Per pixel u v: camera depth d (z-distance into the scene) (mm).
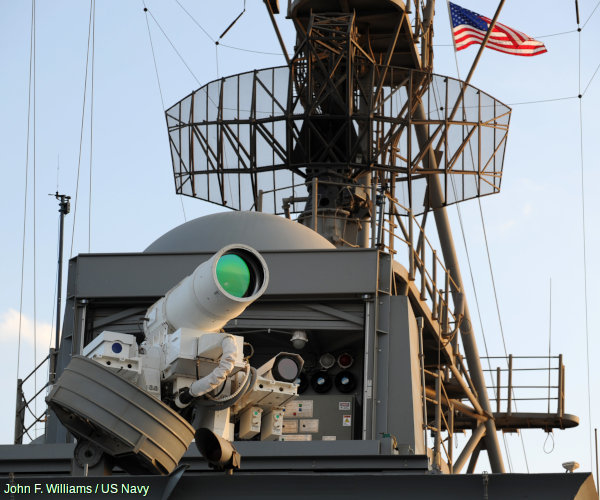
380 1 41219
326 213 39375
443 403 41062
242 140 39812
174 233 35000
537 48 48969
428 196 40500
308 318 32531
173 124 41219
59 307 37969
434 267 37562
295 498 18578
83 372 18422
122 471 22266
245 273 19234
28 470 27766
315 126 39781
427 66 43156
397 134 39062
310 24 39750
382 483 18531
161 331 20000
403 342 31844
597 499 19219
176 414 18531
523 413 47000
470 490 18375
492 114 39594
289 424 32469
